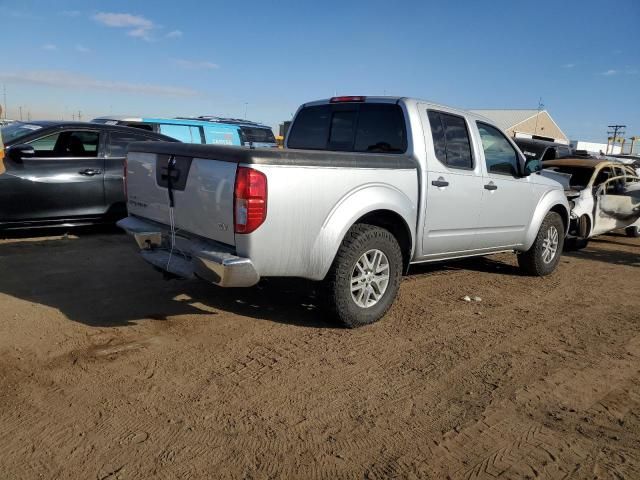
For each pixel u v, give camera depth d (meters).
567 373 4.14
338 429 3.22
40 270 6.10
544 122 51.25
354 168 4.47
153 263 4.52
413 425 3.31
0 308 4.87
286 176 3.99
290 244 4.11
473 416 3.44
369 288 4.81
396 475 2.83
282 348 4.32
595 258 8.81
